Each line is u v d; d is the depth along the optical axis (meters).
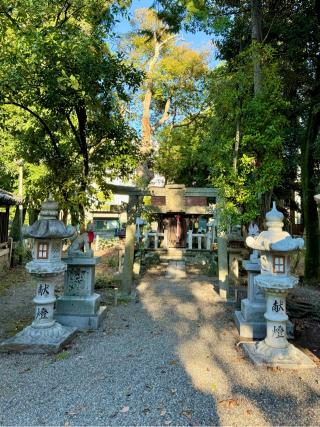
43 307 4.62
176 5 8.52
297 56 9.61
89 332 5.25
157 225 16.31
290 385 3.49
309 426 2.80
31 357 4.19
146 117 16.77
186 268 12.52
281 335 4.19
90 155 6.91
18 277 10.38
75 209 6.22
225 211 6.59
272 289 4.13
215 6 8.83
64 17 5.66
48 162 6.54
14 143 9.31
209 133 8.17
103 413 2.96
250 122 6.30
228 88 6.90
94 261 5.54
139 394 3.28
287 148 11.33
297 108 10.02
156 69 16.38
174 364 4.01
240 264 8.69
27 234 4.50
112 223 23.14
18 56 4.55
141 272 11.82
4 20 4.84
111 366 3.93
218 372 3.79
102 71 5.09
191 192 8.93
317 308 6.63
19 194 12.92
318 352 4.54
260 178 6.38
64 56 4.70
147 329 5.46
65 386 3.43
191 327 5.60
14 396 3.23
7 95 5.54
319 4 8.93
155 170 18.31
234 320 5.93
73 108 6.17
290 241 4.13
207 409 3.03
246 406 3.08
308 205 9.85
